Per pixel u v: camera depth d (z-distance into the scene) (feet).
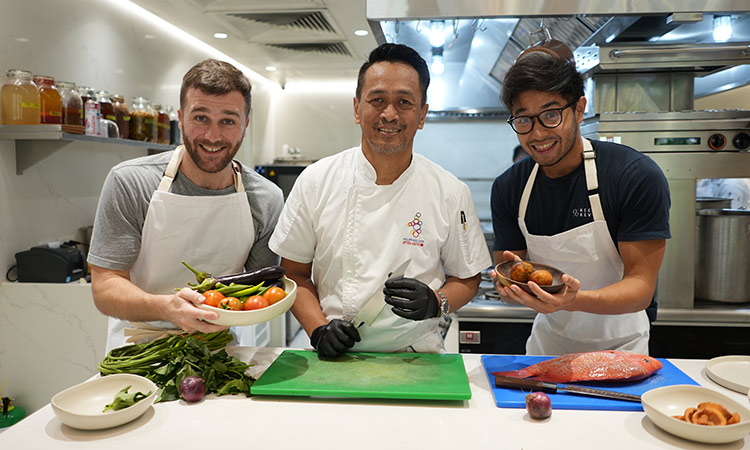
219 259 4.86
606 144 5.04
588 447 3.11
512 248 5.69
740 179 8.52
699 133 7.03
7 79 6.86
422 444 3.13
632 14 5.43
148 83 10.10
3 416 6.96
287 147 15.25
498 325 7.39
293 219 4.75
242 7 8.69
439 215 4.64
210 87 4.13
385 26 6.11
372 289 4.54
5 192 6.91
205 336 4.59
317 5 8.46
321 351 4.37
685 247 7.16
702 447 3.10
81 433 3.25
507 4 5.45
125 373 3.91
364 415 3.51
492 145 14.12
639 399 3.64
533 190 5.25
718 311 7.09
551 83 4.29
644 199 4.67
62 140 7.07
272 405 3.66
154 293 4.87
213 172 4.50
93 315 7.16
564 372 3.96
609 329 5.48
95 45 8.53
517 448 3.09
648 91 7.54
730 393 3.82
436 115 13.42
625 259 4.85
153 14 10.19
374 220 4.57
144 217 4.65
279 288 4.02
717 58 6.42
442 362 4.33
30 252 7.11
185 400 3.70
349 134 15.69
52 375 7.29
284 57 12.23
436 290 4.65
